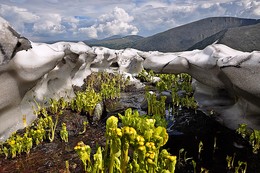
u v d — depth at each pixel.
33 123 5.71
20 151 4.49
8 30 4.31
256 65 4.60
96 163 2.17
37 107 6.43
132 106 8.49
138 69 17.89
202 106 7.61
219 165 4.22
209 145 5.06
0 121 4.80
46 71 5.89
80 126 6.02
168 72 8.12
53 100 6.84
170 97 8.91
